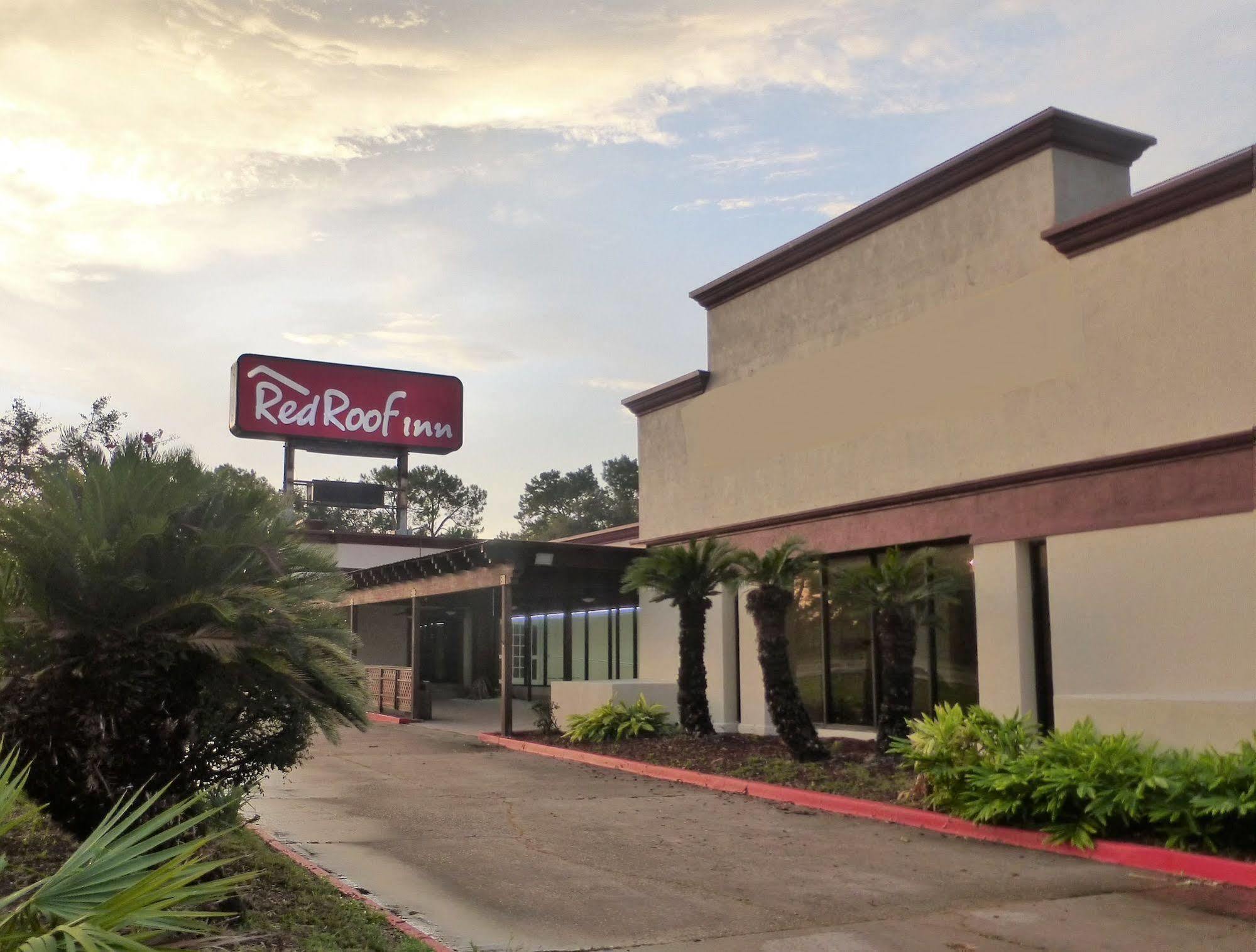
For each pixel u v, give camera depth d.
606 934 7.13
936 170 15.21
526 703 30.30
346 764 16.27
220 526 7.28
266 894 7.42
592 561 20.44
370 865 9.16
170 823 6.51
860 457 16.47
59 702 6.38
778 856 9.58
